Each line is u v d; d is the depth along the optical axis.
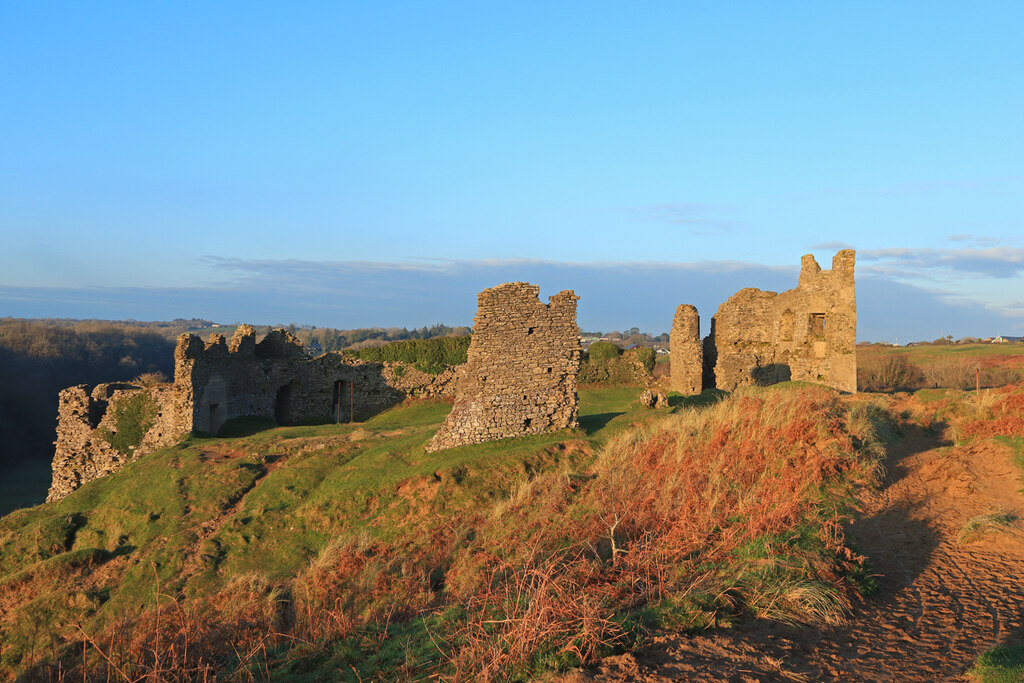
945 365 58.88
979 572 10.57
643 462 18.39
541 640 7.95
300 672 8.88
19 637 16.98
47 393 72.38
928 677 7.30
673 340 42.72
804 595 9.22
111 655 9.55
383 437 29.02
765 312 43.50
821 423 18.16
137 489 24.41
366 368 43.06
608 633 8.11
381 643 9.45
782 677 7.29
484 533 15.90
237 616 12.18
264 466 26.06
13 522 24.09
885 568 10.92
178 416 32.81
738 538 11.51
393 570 14.53
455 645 8.50
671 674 7.30
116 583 19.02
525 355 24.70
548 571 9.79
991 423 19.31
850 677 7.33
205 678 8.52
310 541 19.66
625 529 12.91
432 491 20.33
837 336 38.81
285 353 43.31
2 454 61.59
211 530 20.92
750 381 42.59
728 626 8.64
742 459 16.53
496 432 24.20
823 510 13.16
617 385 45.88
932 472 15.93
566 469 20.47
